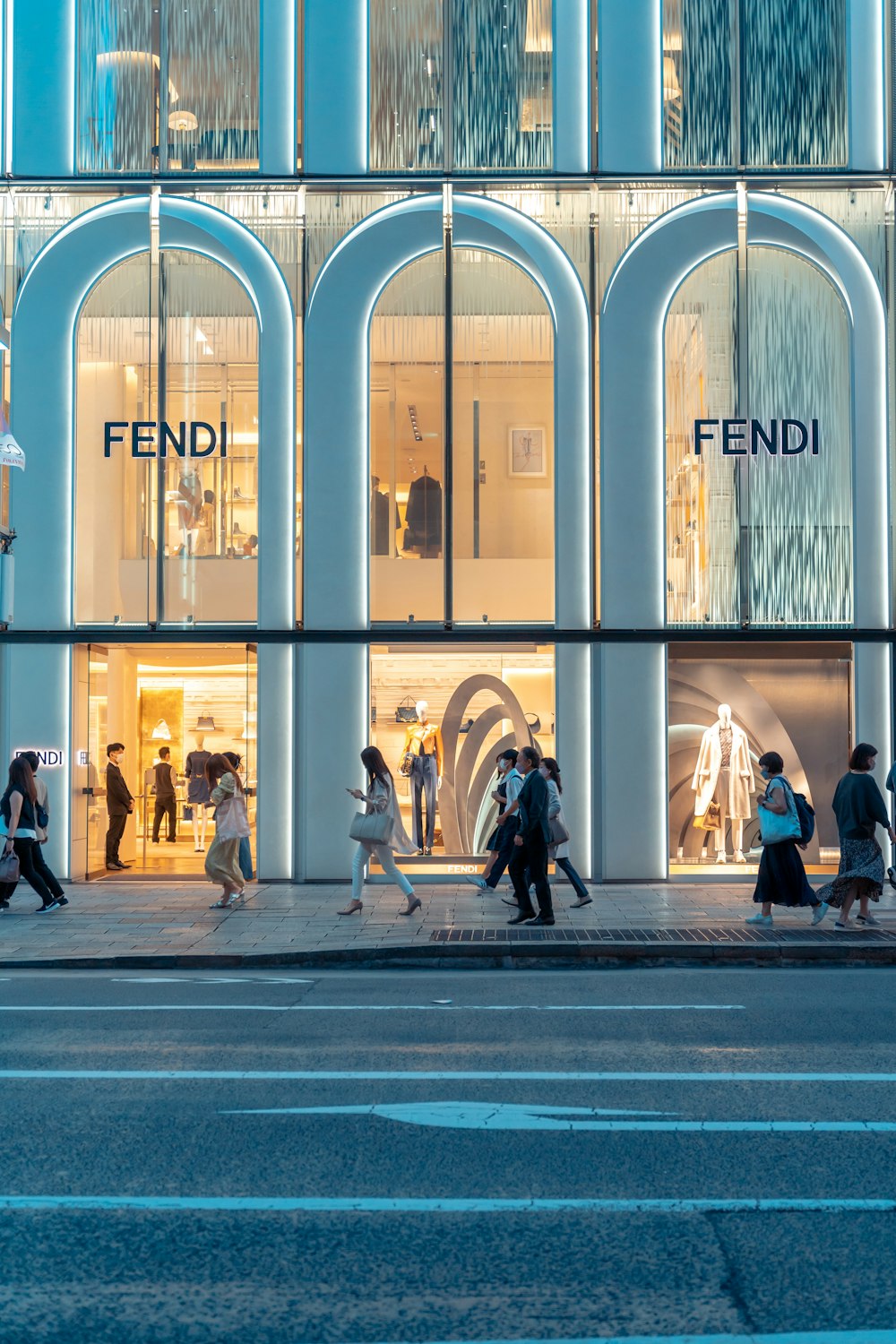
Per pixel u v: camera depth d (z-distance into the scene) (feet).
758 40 56.65
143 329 56.75
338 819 55.26
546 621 55.72
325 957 37.58
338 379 56.03
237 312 56.70
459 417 56.13
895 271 56.13
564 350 55.88
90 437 56.54
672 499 55.77
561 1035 26.50
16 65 57.16
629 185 56.24
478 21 57.00
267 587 55.77
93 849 57.72
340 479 55.77
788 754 56.24
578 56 56.65
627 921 43.39
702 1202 16.24
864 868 40.83
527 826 42.47
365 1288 13.65
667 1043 25.67
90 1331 12.63
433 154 56.75
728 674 56.44
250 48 57.21
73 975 35.60
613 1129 19.48
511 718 55.98
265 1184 16.93
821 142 56.54
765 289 56.24
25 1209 15.98
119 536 56.29
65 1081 22.38
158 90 56.90
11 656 55.67
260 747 55.42
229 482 56.34
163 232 56.54
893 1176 17.22
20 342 56.49
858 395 55.67
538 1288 13.62
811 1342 12.39
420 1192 16.62
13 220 56.95
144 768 60.23
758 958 37.35
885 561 55.57
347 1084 22.21
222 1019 28.40
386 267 56.13
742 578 55.47
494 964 37.42
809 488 55.83
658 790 54.90
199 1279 13.89
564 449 55.67
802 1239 14.96
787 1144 18.69
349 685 55.47
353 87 56.75
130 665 59.77
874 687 55.36
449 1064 23.73
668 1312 13.05
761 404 56.03
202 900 50.31
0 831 47.37
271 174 56.59
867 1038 26.18
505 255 56.29
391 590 55.77
